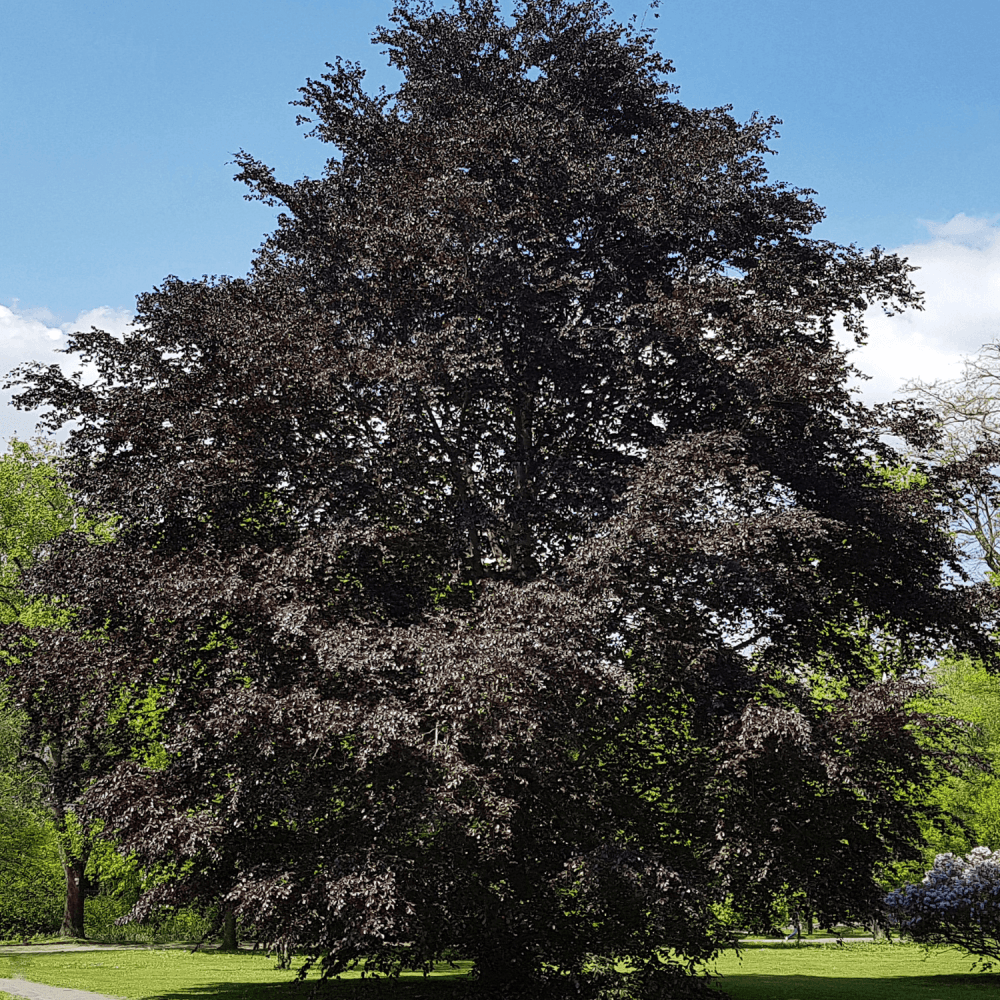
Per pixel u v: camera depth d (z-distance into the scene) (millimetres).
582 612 12297
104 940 33250
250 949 29141
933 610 16453
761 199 16734
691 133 17391
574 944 14312
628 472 14156
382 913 11461
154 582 12828
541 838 14312
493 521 15797
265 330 14500
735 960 23750
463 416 16594
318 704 11695
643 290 16219
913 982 17562
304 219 17875
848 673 17359
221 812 12555
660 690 14922
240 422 14258
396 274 15742
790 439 15898
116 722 15062
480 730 12008
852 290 16703
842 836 14609
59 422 16141
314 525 14367
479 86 18328
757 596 13750
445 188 15273
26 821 32625
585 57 18375
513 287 14852
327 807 13352
